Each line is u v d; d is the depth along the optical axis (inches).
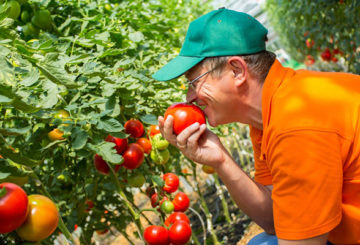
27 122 59.2
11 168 37.6
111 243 175.3
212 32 47.6
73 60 47.6
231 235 113.7
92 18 67.1
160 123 54.3
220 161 56.9
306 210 40.3
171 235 61.8
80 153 48.8
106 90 52.2
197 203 163.8
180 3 130.6
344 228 46.3
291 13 214.7
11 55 41.3
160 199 68.9
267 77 47.3
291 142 40.6
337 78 44.8
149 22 86.7
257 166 63.3
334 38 179.5
